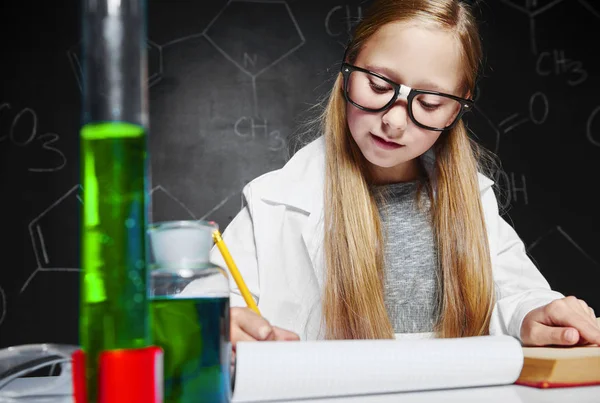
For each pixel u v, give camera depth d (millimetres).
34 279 2609
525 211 2820
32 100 2652
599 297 2838
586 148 2893
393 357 657
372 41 1011
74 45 2682
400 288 1193
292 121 2742
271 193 1156
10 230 2615
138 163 420
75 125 2662
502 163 2822
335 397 655
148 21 2711
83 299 418
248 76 2742
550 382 692
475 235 1155
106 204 413
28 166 2637
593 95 2920
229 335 564
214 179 2688
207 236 564
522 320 913
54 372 627
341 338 1103
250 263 1109
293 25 2783
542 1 2918
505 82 2859
